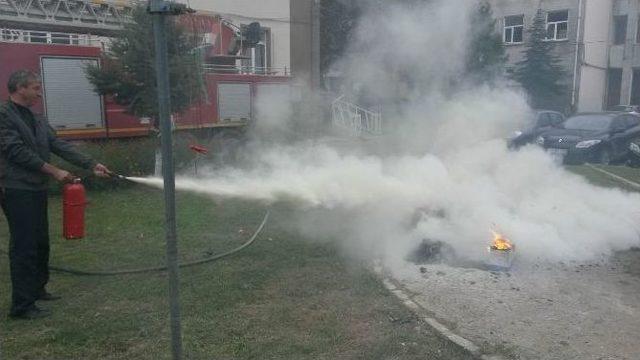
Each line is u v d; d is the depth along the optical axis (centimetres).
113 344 343
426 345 341
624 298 423
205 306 397
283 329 362
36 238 378
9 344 341
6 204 370
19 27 1092
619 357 333
